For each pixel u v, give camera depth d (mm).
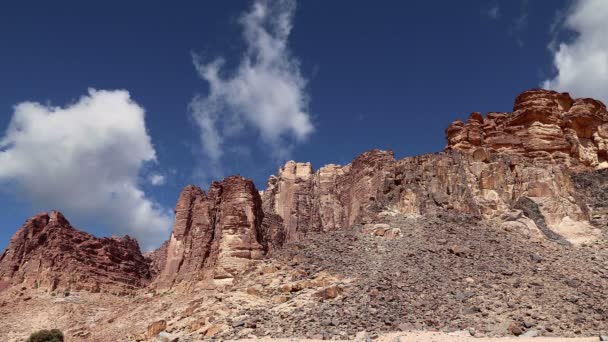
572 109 92500
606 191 78125
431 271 55719
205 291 96062
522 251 61625
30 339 75125
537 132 85938
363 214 79875
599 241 66125
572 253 62594
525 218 70688
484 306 45812
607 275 54906
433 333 39906
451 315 44656
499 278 53062
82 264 152750
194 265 109750
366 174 109375
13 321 124250
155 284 115062
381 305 48031
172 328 56969
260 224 115125
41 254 153625
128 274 161500
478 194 76500
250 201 113438
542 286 50344
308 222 137250
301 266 63688
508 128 88188
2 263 154750
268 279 62312
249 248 102125
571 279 53000
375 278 54969
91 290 144375
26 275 148125
